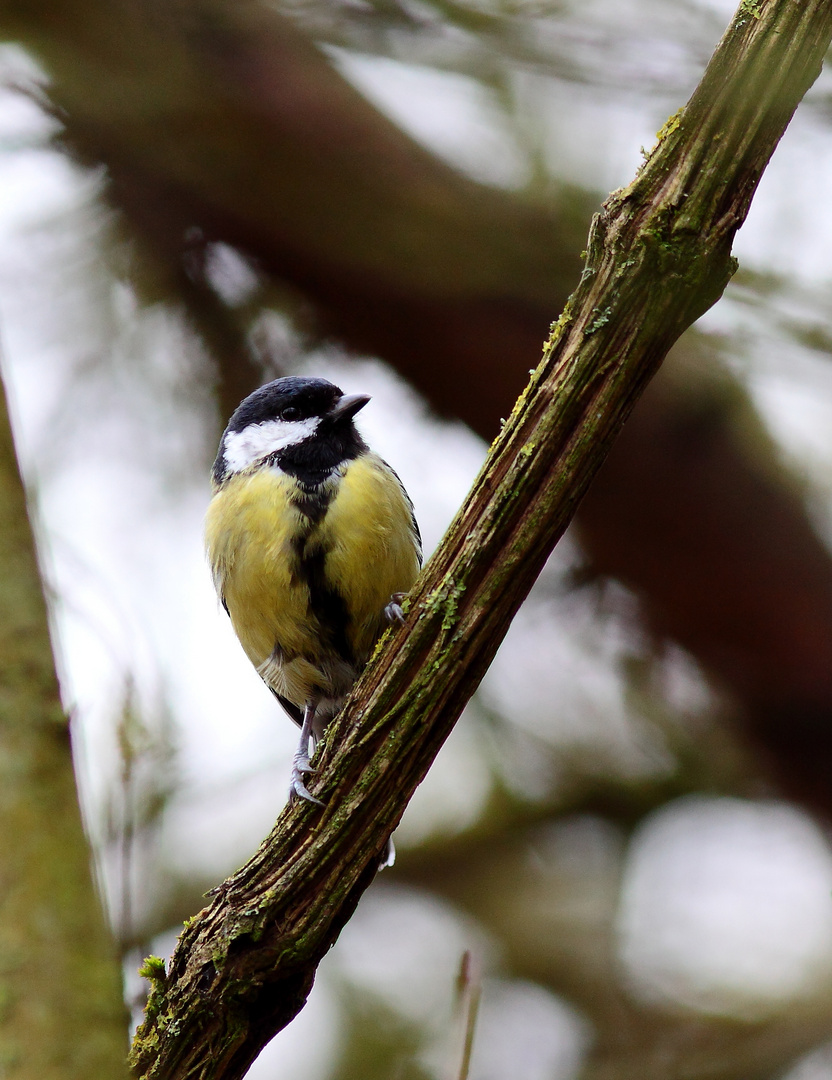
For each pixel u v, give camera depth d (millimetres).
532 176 9922
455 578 4938
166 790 5582
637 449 9883
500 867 12492
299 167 9234
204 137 9164
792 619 10102
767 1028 10836
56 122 9008
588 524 10383
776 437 10836
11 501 4098
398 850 12531
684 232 4441
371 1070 11547
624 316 4605
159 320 10695
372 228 9320
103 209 10133
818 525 10703
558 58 8578
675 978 11750
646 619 10805
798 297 8883
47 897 3539
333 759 5086
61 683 3908
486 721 12180
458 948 12273
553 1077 11117
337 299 10109
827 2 4250
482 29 8609
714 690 10930
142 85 8859
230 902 5109
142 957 5332
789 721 10422
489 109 10352
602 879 12375
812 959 11727
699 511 9961
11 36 8664
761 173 4453
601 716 12125
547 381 4789
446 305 9750
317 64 9445
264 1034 5102
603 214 4578
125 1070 3480
